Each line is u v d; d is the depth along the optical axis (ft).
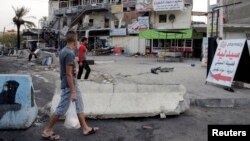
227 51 39.14
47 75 56.39
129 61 99.09
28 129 21.86
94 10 186.91
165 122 24.08
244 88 39.09
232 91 36.32
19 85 22.49
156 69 61.26
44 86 41.88
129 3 167.53
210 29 73.26
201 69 66.59
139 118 24.99
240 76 40.27
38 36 224.33
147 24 156.66
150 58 122.01
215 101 30.73
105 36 178.19
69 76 19.34
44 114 25.57
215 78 40.27
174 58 100.68
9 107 21.89
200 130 22.15
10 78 22.44
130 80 46.73
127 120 24.50
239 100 31.24
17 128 21.66
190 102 30.40
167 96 26.25
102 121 24.13
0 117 21.63
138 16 162.09
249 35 112.78
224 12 102.89
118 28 169.68
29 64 86.02
